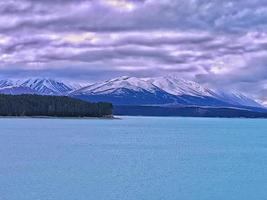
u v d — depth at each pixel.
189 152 83.94
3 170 55.84
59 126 184.62
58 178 50.41
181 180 50.31
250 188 45.94
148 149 88.94
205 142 111.69
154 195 42.66
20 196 41.28
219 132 168.38
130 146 95.56
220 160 70.94
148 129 180.25
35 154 75.00
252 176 53.69
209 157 75.50
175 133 155.00
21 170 55.97
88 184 47.16
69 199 40.44
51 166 59.97
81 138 117.56
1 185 46.03
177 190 44.81
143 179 50.69
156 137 129.38
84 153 78.12
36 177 50.88
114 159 69.62
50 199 40.31
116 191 43.94
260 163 67.12
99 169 57.91
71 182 48.09
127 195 42.38
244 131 179.88
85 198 40.97
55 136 122.44
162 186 46.75
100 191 43.88
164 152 83.06
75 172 54.94
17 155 73.12
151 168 59.88
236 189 45.44
